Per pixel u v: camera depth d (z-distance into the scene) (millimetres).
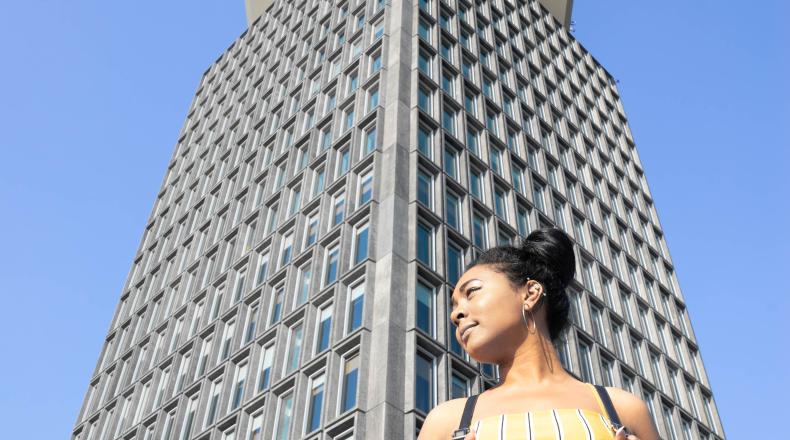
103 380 36219
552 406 2570
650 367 33656
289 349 25391
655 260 43375
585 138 45812
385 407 19422
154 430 28641
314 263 26562
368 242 24391
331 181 29781
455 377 22453
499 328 2785
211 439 25125
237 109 46312
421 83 32156
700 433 34250
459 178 29844
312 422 21859
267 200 33438
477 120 34062
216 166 42062
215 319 30547
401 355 21094
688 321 41344
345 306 23844
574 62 55156
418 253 24719
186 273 35875
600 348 30828
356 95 32406
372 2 38969
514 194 32500
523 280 2908
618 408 2650
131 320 38156
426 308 23359
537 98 43344
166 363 31906
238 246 33094
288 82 41812
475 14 42906
